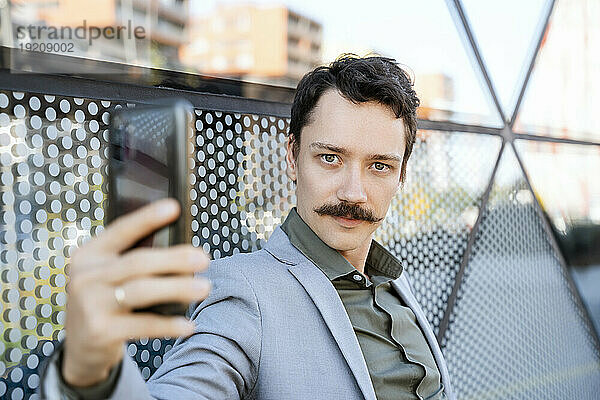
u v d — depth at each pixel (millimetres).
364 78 896
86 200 909
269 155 1211
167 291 387
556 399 1858
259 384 829
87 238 909
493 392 1654
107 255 409
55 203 876
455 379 1558
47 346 862
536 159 1916
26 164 849
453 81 1630
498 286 1726
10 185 833
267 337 833
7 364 824
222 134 1129
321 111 916
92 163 918
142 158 459
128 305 387
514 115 1831
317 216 925
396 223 1462
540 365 1822
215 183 1111
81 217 903
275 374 824
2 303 822
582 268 2043
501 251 1751
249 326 822
